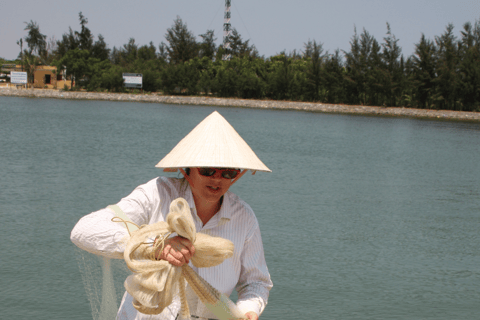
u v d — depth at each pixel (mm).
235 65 87812
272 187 15391
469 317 6246
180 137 32406
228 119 52156
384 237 9977
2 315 5723
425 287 7246
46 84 91375
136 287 1892
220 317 2031
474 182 19406
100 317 2123
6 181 14570
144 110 62875
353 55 79500
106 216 2053
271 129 42562
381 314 6301
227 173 2135
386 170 21781
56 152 22344
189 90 89250
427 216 12266
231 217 2266
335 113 76000
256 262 2361
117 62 137125
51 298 6207
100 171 17375
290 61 88188
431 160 26766
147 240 1929
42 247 8148
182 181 2273
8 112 48188
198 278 1979
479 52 72750
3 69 99875
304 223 10883
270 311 6332
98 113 53312
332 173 19766
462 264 8422
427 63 73312
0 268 7109
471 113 70750
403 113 74062
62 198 12477
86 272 2098
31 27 109250
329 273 7676
